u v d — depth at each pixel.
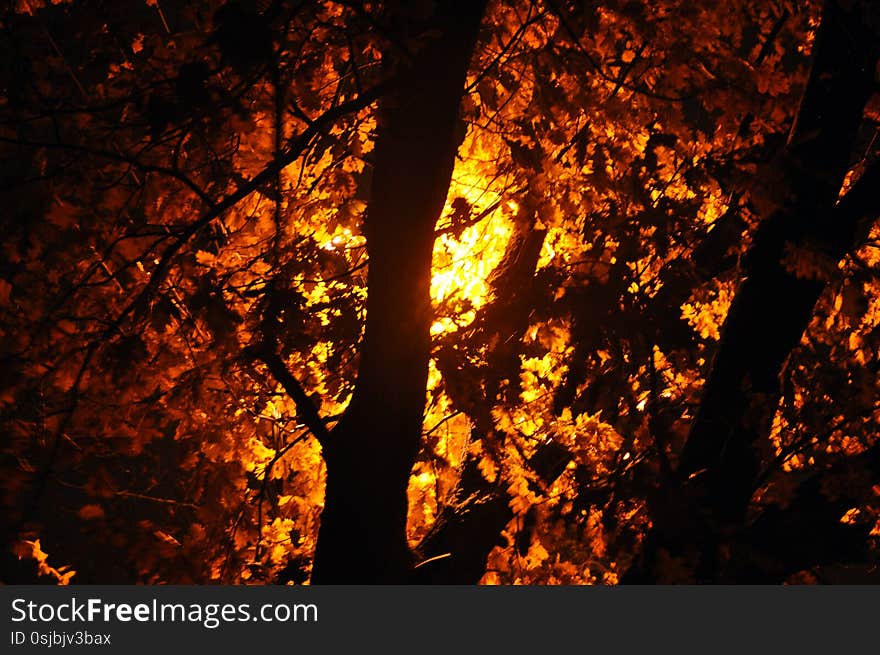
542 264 8.59
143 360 5.98
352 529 5.80
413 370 5.81
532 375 7.92
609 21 7.04
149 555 6.46
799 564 6.07
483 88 7.51
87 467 6.41
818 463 6.93
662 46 6.77
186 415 7.32
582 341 6.20
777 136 7.00
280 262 6.93
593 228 6.96
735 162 6.59
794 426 7.60
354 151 7.35
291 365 8.17
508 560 8.07
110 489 6.40
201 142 6.36
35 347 6.18
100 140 6.14
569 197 7.11
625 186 6.89
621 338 6.16
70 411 5.64
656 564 5.72
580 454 7.50
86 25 6.13
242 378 7.86
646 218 6.69
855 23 6.09
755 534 5.91
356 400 5.88
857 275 7.18
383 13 5.58
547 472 7.36
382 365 5.78
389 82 5.58
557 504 6.94
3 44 5.84
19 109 5.77
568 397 6.42
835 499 5.98
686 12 6.76
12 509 5.52
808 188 6.10
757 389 6.21
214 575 7.64
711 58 6.88
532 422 7.77
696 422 6.33
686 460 6.26
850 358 8.30
